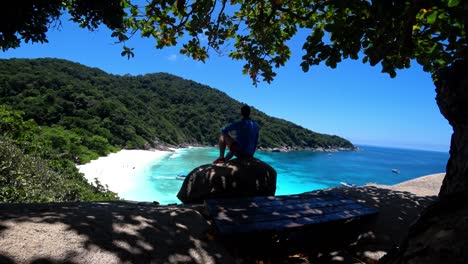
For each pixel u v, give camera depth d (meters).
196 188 5.01
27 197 7.35
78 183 14.02
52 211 3.08
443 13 3.19
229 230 3.01
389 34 3.20
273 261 3.45
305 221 3.48
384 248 4.04
